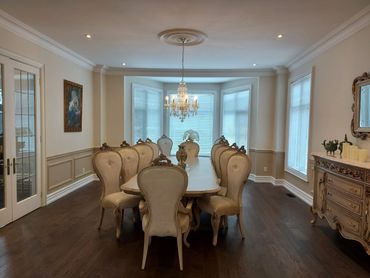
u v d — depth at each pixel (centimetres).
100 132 643
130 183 318
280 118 619
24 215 395
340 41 379
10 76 358
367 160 302
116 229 333
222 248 304
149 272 253
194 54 509
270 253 294
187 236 321
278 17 328
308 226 371
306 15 320
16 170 377
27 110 398
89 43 445
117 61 580
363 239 261
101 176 344
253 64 589
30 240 316
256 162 659
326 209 336
